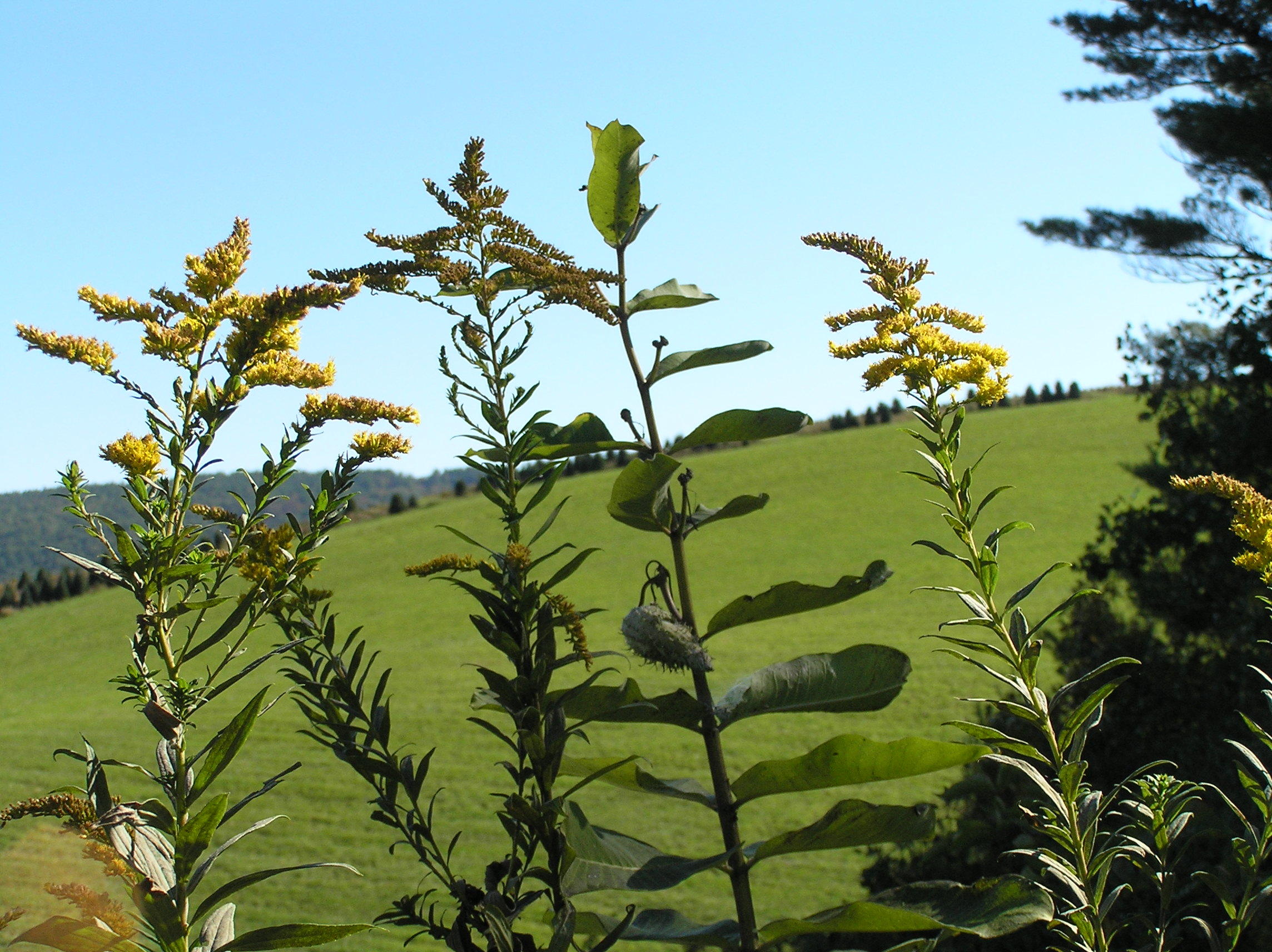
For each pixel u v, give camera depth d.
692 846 12.89
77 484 1.66
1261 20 11.80
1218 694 7.67
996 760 1.93
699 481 55.53
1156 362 10.47
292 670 2.00
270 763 18.38
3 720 26.80
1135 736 7.68
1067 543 33.56
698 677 1.99
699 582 36.50
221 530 1.90
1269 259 10.52
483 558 2.05
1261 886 1.95
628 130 2.06
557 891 1.84
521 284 2.15
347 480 1.96
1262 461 9.32
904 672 1.99
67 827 1.56
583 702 2.07
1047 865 1.96
